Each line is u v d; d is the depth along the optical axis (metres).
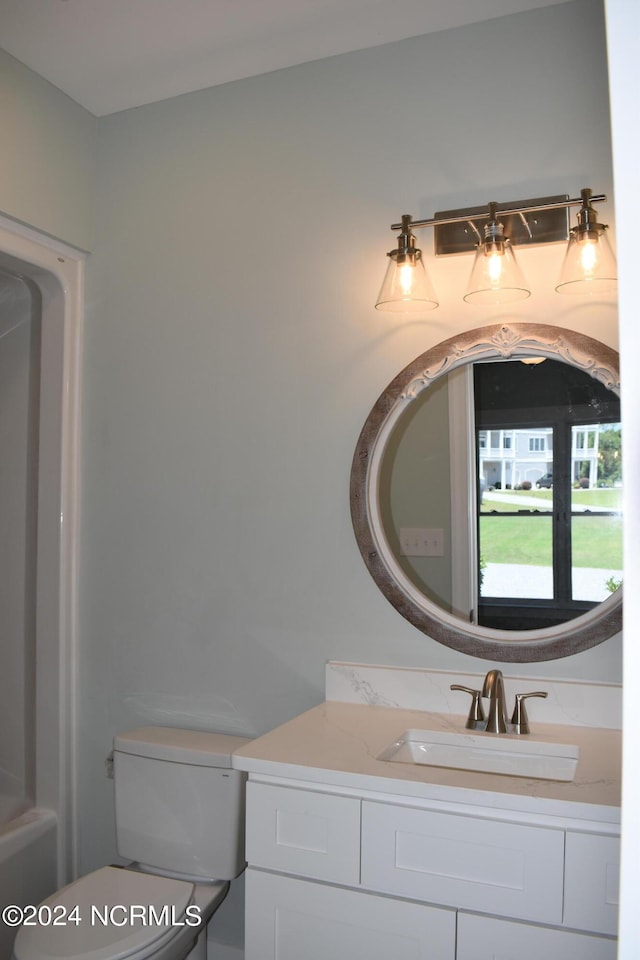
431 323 1.99
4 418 2.54
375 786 1.46
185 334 2.30
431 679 1.94
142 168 2.38
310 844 1.52
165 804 2.04
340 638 2.07
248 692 2.18
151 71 2.20
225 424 2.23
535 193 1.90
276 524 2.16
